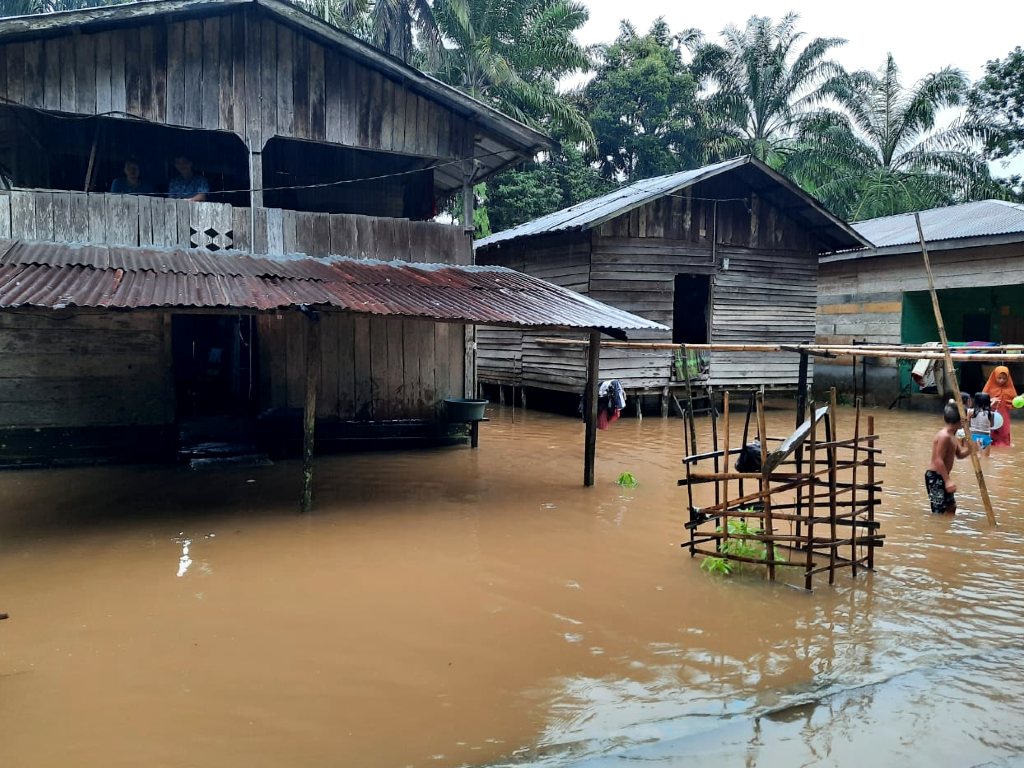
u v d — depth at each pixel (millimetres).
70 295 7121
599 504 8953
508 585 6141
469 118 11789
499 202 28906
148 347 10922
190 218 10086
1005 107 26969
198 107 10148
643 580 6266
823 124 29438
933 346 12008
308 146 13648
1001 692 4379
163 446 11094
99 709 4094
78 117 9742
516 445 13195
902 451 12516
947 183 27703
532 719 4031
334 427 12023
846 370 20125
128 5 9367
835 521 6078
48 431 10453
